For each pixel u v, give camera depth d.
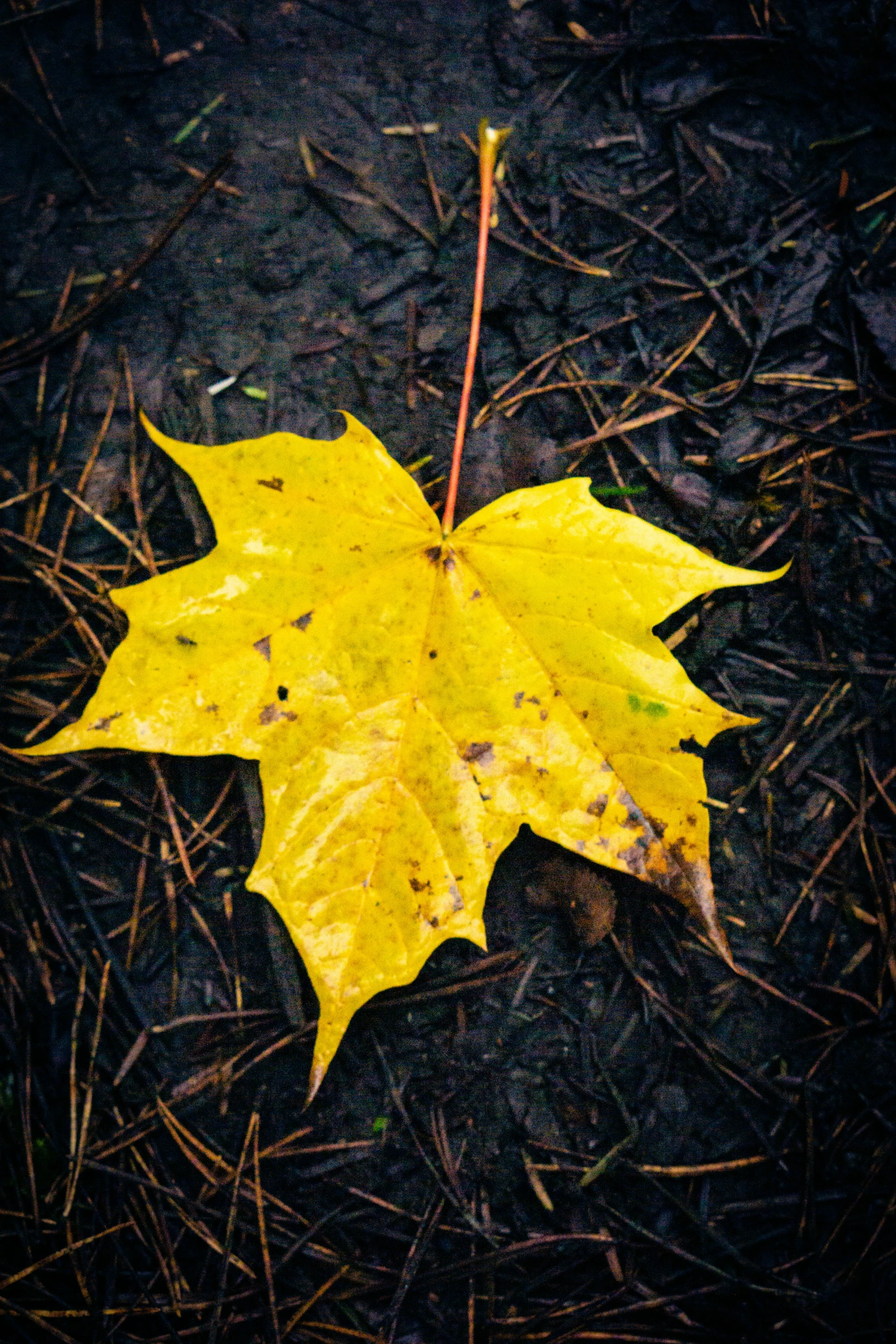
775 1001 0.40
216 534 0.36
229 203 0.41
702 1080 0.39
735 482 0.41
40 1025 0.39
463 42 0.42
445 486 0.40
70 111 0.42
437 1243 0.39
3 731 0.40
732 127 0.42
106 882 0.40
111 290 0.41
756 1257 0.39
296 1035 0.39
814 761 0.40
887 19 0.41
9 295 0.41
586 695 0.36
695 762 0.36
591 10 0.42
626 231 0.41
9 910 0.39
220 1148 0.39
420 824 0.36
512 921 0.39
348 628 0.36
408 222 0.41
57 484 0.40
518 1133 0.39
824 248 0.41
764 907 0.40
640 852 0.36
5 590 0.40
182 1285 0.38
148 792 0.40
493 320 0.41
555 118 0.42
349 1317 0.38
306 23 0.42
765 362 0.41
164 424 0.40
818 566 0.41
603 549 0.36
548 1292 0.39
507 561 0.36
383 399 0.41
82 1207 0.38
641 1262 0.39
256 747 0.36
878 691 0.40
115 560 0.40
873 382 0.41
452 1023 0.39
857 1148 0.39
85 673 0.40
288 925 0.35
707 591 0.36
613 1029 0.39
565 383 0.41
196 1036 0.39
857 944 0.40
